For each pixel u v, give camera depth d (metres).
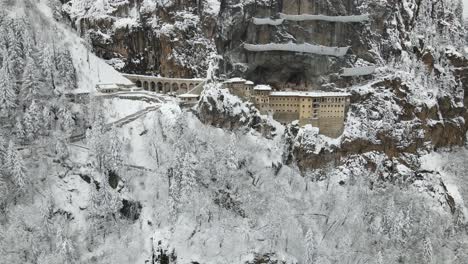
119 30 189.00
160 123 144.38
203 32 178.88
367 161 151.75
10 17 163.88
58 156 135.25
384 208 138.50
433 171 154.12
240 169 138.50
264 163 143.38
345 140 151.00
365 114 155.50
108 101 158.00
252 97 154.25
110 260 119.00
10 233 117.50
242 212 129.62
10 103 140.12
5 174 126.00
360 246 128.75
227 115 148.62
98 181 132.38
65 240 114.38
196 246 120.19
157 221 125.50
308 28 161.50
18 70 151.62
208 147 139.62
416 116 159.38
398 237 129.62
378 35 165.75
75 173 134.25
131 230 125.62
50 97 151.00
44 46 158.62
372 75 162.75
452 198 146.88
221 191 131.88
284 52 162.62
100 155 133.38
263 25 162.62
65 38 181.12
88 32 192.88
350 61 162.50
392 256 127.12
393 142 154.00
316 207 139.00
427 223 135.62
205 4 178.62
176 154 128.62
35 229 120.25
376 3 163.88
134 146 141.62
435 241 134.12
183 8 182.75
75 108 152.12
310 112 149.50
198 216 124.44
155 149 138.75
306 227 130.62
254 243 122.25
